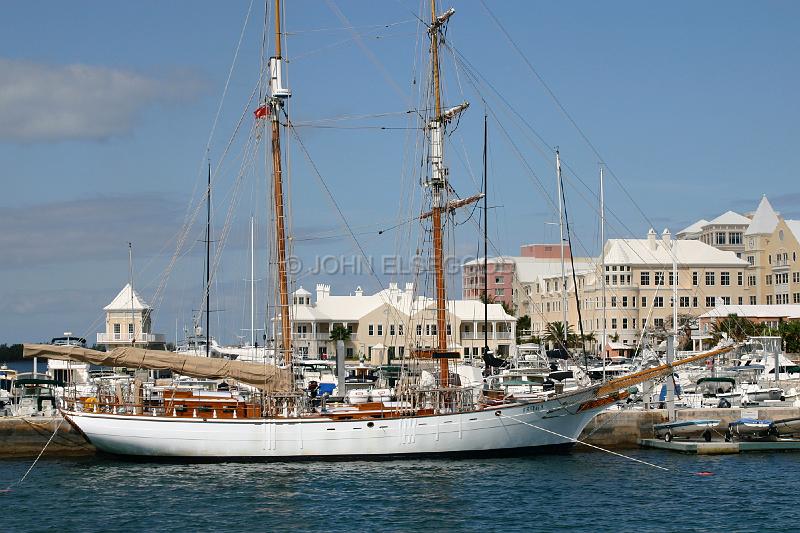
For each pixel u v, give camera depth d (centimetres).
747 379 9756
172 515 4756
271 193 6656
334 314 15188
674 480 5612
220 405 6097
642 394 7662
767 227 17288
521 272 19738
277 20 6650
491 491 5266
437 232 6862
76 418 6122
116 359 6116
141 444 6022
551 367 10581
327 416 6062
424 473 5712
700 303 16638
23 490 5344
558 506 4947
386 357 14000
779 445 6706
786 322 14138
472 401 6462
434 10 6919
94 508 4909
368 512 4794
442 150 6900
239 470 5794
